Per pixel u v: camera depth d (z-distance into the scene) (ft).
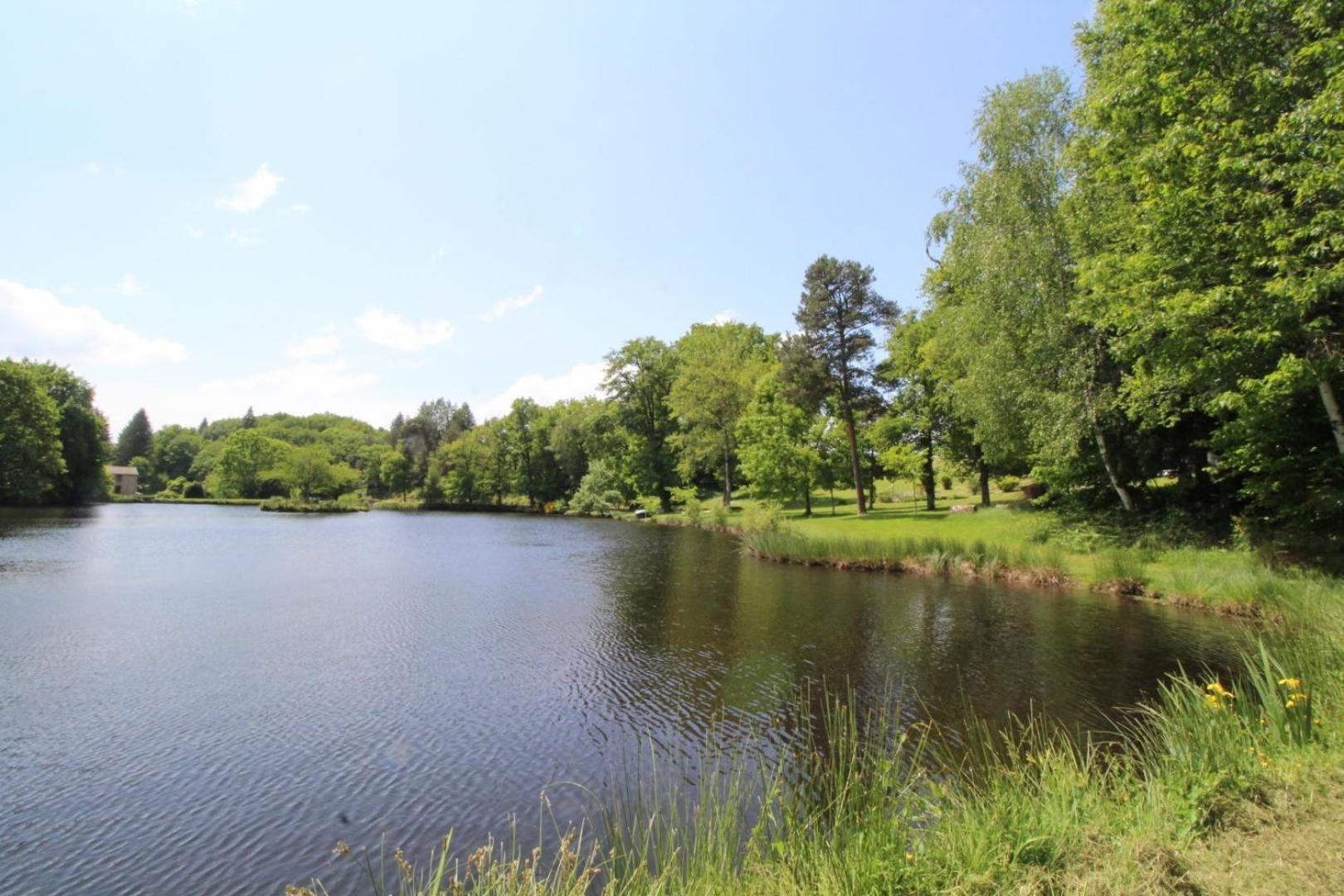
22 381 198.80
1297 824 14.44
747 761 29.27
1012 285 77.36
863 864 14.51
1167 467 80.12
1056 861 14.21
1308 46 39.47
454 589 73.87
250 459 320.91
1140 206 53.16
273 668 44.75
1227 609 51.67
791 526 117.70
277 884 21.85
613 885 17.03
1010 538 85.51
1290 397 49.73
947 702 35.42
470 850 23.43
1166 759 20.42
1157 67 48.67
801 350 127.13
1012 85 79.41
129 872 22.58
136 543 118.83
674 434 204.54
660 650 47.93
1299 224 41.86
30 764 30.55
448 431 364.99
